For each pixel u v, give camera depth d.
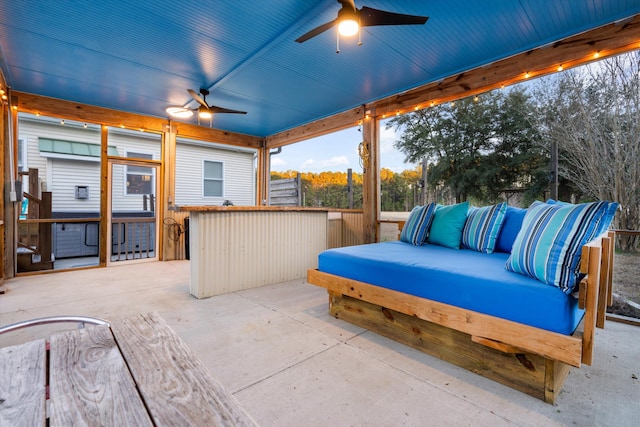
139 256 6.52
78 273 4.98
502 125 4.30
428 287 2.25
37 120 6.09
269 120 6.30
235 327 2.80
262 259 4.21
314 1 2.65
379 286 2.57
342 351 2.37
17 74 4.12
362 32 3.12
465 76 4.04
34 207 5.13
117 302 3.50
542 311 1.72
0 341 2.50
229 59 3.71
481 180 4.41
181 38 3.24
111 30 3.09
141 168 7.02
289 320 2.98
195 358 0.89
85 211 6.62
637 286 3.13
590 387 1.91
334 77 4.21
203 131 6.75
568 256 1.73
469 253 2.92
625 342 2.51
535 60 3.45
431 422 1.62
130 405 0.68
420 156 5.20
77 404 0.68
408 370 2.11
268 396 1.82
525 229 2.07
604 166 3.40
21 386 0.75
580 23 2.98
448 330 2.21
